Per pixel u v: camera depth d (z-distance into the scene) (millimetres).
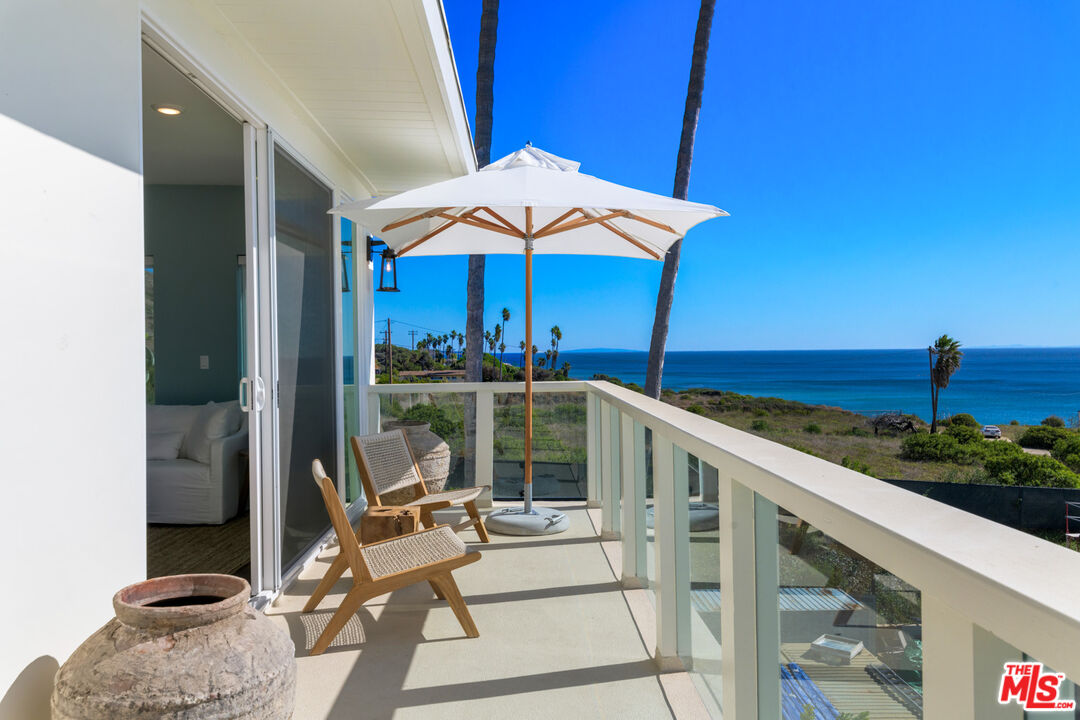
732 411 50719
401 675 2748
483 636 3105
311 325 4387
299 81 3654
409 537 3385
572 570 4012
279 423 3705
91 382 1841
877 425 47781
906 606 1008
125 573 1982
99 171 1902
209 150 5121
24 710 1562
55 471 1691
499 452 5801
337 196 5055
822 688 1343
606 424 4645
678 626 2703
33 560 1610
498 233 5281
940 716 925
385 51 3301
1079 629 636
